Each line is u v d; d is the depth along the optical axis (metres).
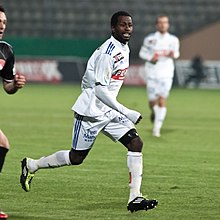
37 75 123.94
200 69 122.56
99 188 31.64
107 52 26.44
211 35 125.50
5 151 24.81
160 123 53.41
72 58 123.38
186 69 123.44
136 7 135.50
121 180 33.88
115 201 28.69
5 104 81.81
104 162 39.66
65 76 123.44
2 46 26.05
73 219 25.09
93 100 26.84
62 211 26.55
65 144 47.06
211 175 35.84
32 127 57.50
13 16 137.25
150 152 44.31
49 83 123.69
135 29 133.00
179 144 48.75
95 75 26.33
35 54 123.81
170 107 82.94
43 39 123.56
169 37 53.97
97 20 137.25
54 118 65.81
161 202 28.62
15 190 30.72
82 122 26.97
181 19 135.75
